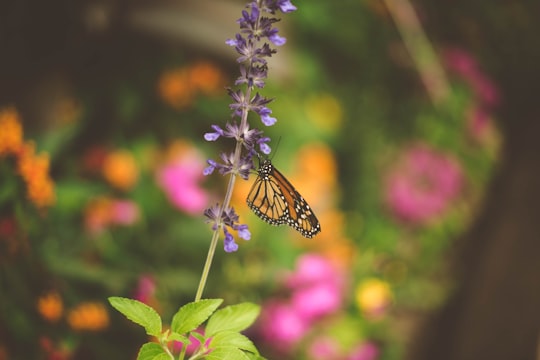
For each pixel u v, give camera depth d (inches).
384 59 89.4
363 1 87.7
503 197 74.9
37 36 60.7
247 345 35.3
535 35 85.2
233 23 69.3
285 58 79.3
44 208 51.9
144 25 65.9
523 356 72.5
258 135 35.3
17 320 49.9
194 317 35.4
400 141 92.2
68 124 64.1
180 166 64.6
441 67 85.2
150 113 73.3
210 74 73.8
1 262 50.1
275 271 66.6
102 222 57.9
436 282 88.5
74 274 52.7
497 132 89.2
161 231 64.3
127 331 53.6
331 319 70.6
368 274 84.5
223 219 35.4
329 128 84.0
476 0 84.6
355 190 90.0
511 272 72.6
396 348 76.8
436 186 91.3
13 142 49.9
